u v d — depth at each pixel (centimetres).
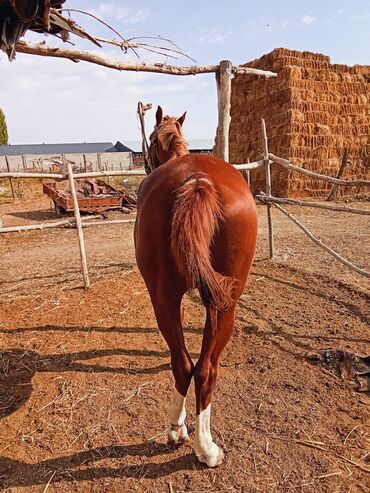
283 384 315
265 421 275
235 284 214
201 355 211
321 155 1349
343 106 1376
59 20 283
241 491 223
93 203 1128
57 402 300
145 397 304
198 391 213
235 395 303
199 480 230
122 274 570
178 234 187
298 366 339
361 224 930
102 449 255
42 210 1288
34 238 907
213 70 500
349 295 481
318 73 1348
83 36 308
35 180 2108
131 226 1004
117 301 478
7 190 1772
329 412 284
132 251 727
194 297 482
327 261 617
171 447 254
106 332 405
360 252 668
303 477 231
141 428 272
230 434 264
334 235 809
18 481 233
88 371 339
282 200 548
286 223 955
